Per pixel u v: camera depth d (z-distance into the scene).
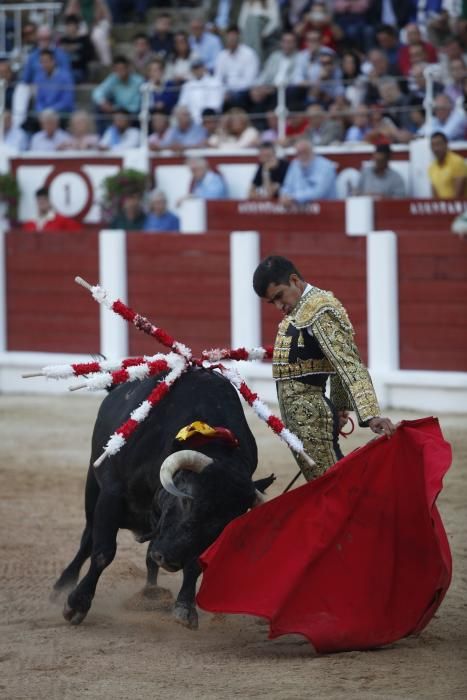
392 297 26.92
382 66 32.28
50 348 31.14
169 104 36.06
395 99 31.83
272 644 11.42
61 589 13.24
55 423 25.97
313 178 31.23
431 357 26.75
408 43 32.38
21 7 42.72
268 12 36.50
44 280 31.11
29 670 10.58
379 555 11.15
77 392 30.47
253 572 10.94
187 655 11.02
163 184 34.81
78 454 22.39
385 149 30.33
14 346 31.56
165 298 29.77
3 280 31.52
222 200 32.31
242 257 28.67
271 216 31.73
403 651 10.85
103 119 37.34
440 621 12.05
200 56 37.03
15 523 17.22
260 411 11.99
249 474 11.32
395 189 30.47
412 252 26.78
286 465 20.77
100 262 30.38
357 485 11.17
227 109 34.53
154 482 11.73
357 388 11.23
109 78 37.06
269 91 34.03
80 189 36.28
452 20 33.06
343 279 27.50
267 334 28.75
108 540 12.10
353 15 34.72
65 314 30.92
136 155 35.09
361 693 9.48
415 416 25.75
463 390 26.12
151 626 12.26
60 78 38.78
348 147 31.91
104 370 12.48
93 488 13.15
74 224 34.09
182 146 34.41
